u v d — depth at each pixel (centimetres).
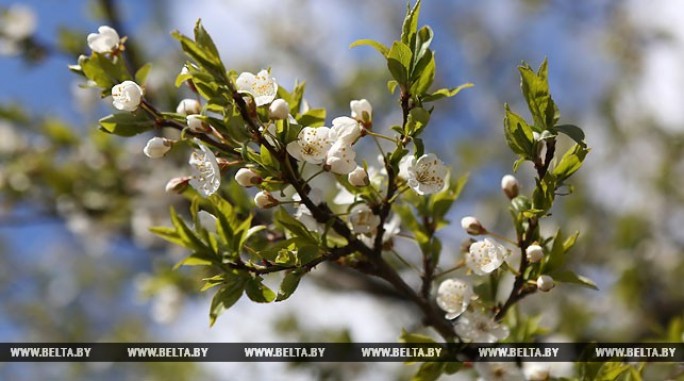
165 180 728
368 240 319
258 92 270
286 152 266
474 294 315
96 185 758
